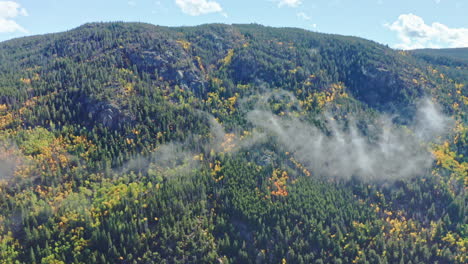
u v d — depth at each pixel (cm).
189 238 18088
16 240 17138
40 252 16538
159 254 17175
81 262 16375
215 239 18512
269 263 17888
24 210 18238
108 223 17962
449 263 19075
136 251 17125
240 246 18300
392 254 19188
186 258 17312
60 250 16812
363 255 18500
